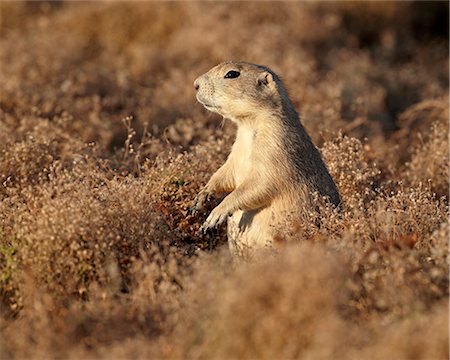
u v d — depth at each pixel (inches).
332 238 369.1
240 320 283.1
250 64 435.5
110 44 900.6
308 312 279.6
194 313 304.8
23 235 354.6
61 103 641.0
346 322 295.7
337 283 294.7
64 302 336.5
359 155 513.0
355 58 865.5
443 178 532.1
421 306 304.5
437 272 319.6
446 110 693.3
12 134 546.9
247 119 426.6
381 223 379.9
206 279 313.0
